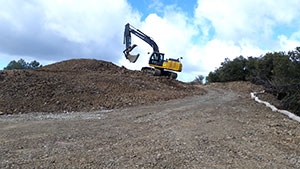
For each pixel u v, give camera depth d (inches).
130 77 746.2
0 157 167.0
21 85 475.8
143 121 309.4
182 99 585.3
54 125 277.4
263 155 186.4
